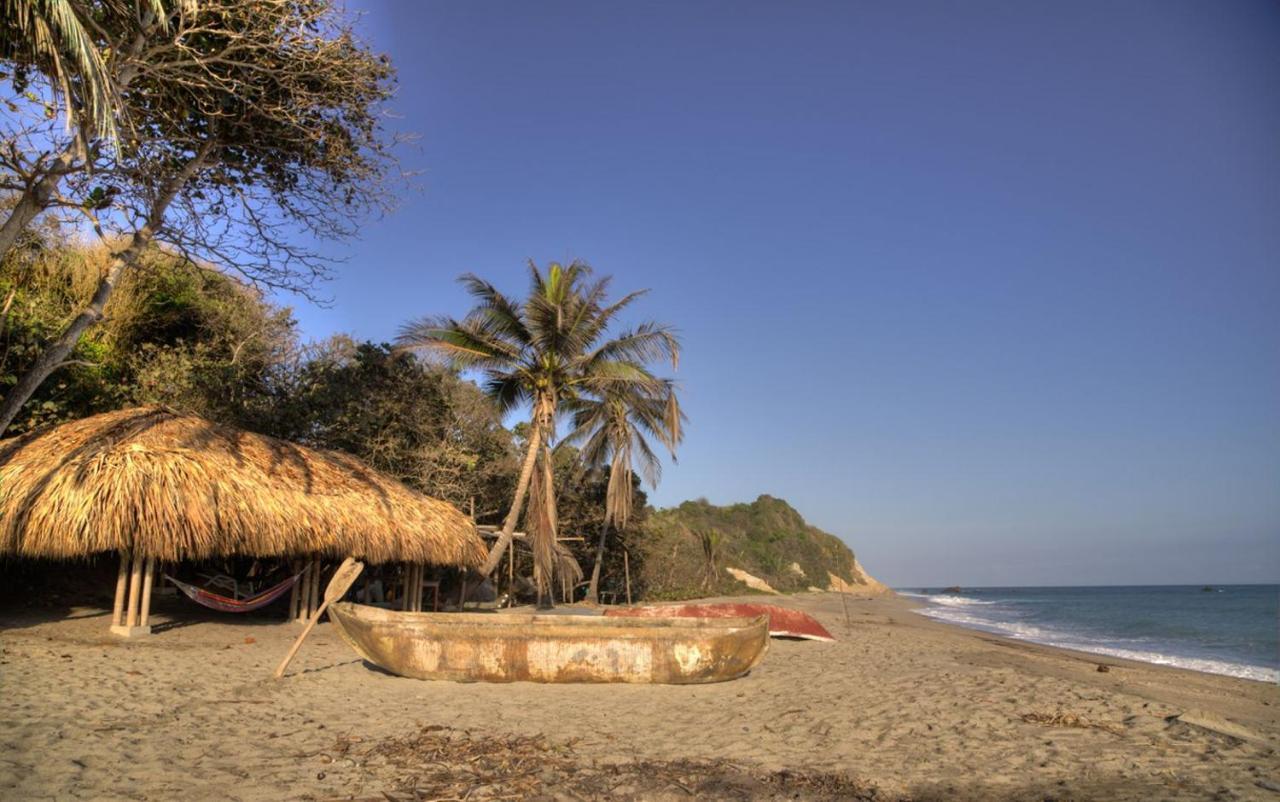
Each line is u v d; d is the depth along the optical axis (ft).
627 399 78.59
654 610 51.21
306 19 38.01
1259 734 25.32
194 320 67.36
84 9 28.94
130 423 41.65
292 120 38.22
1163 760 20.99
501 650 31.83
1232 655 70.18
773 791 17.61
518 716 25.55
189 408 60.80
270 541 40.91
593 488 110.11
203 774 17.19
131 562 40.32
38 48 25.71
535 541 68.28
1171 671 52.34
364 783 17.10
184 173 38.78
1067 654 62.90
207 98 37.35
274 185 41.93
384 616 33.06
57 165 31.65
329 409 68.08
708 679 32.94
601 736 22.81
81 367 53.78
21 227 31.35
